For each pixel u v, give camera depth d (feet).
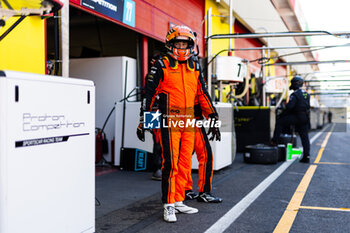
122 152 20.65
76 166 7.90
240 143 30.01
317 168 20.88
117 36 29.01
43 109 6.88
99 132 22.31
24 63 11.45
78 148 7.95
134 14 22.47
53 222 7.24
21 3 7.61
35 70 11.93
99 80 23.25
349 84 45.16
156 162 17.81
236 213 11.66
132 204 13.04
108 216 11.48
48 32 24.39
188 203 13.01
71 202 7.77
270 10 48.55
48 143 7.04
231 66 22.40
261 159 22.43
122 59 22.77
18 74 6.32
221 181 16.94
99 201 13.47
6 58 10.75
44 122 6.91
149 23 24.67
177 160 11.16
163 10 26.86
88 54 28.78
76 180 7.91
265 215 11.43
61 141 7.41
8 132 6.13
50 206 7.14
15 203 6.31
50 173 7.11
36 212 6.79
